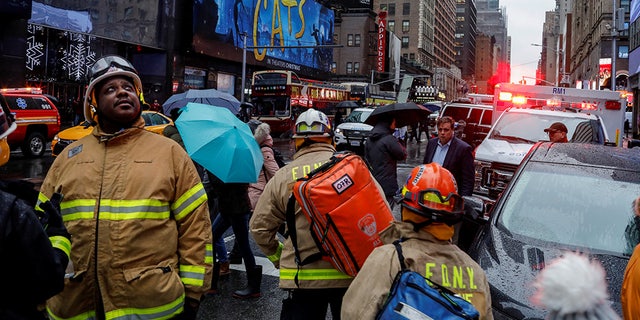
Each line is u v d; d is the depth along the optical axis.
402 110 6.80
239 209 5.31
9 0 23.67
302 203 2.97
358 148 22.86
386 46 91.12
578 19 103.56
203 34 41.81
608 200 4.22
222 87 47.25
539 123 10.58
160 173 2.65
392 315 1.91
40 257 1.83
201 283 2.73
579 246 3.81
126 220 2.55
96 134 2.72
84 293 2.57
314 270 3.24
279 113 33.66
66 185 2.62
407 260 2.12
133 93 2.73
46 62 30.98
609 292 3.23
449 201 2.18
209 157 4.73
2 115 2.05
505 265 3.52
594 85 70.81
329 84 42.31
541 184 4.49
